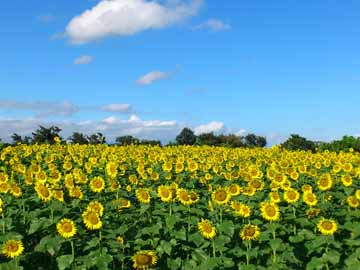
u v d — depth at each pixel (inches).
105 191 524.7
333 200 584.4
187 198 438.0
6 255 367.2
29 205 469.4
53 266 389.7
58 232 384.5
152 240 404.5
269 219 419.8
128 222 455.5
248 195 513.0
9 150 853.2
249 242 396.5
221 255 386.6
